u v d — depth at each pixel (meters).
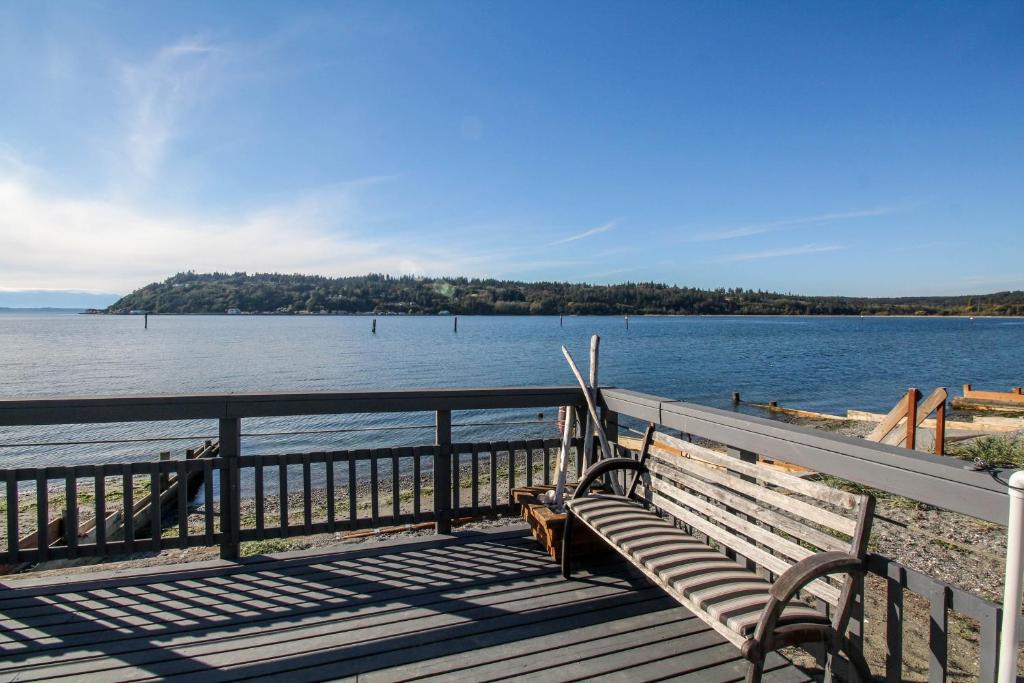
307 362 38.69
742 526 2.50
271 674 2.35
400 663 2.42
